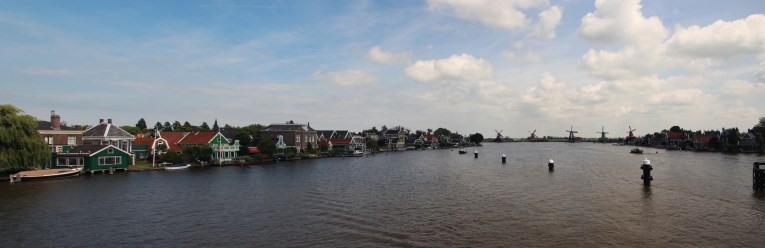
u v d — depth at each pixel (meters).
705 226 34.88
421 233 33.09
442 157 135.00
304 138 133.75
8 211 41.03
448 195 50.28
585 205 43.44
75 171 68.38
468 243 30.56
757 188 52.03
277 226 35.41
